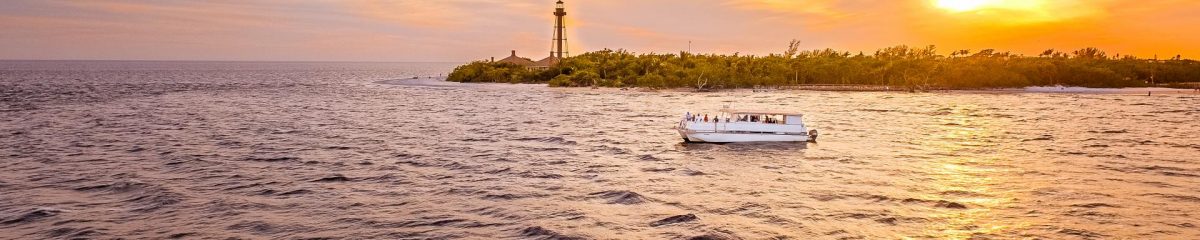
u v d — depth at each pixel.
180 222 31.66
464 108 105.38
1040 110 104.31
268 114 92.69
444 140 63.62
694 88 166.38
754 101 124.94
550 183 41.59
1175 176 44.41
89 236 29.30
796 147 58.97
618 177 43.88
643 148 58.25
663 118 88.81
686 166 48.56
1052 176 44.47
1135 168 47.81
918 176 44.53
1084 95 145.12
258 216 32.84
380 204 35.47
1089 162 50.75
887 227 31.20
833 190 39.59
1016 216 33.22
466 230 30.45
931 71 173.25
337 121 82.62
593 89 164.25
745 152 55.78
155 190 38.50
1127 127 77.44
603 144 61.06
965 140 65.25
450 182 41.75
